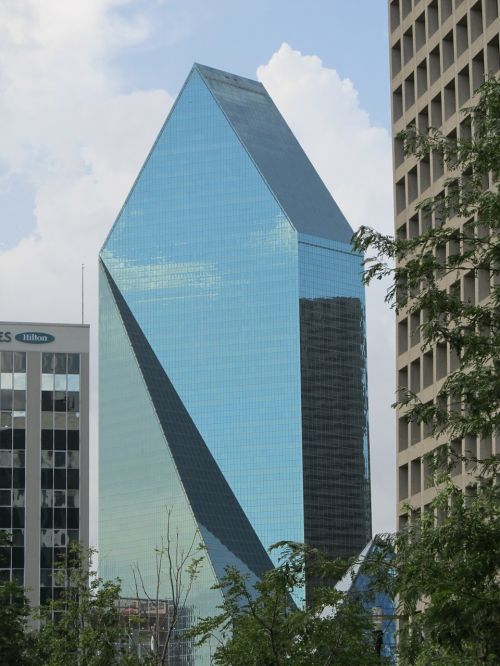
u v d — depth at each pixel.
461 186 53.19
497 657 47.06
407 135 56.62
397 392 54.81
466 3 139.00
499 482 50.81
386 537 52.41
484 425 51.06
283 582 54.09
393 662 83.38
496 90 53.19
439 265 52.66
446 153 55.56
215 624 100.38
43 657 111.94
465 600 46.56
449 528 48.28
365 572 51.81
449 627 46.50
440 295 52.47
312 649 83.00
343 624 74.62
